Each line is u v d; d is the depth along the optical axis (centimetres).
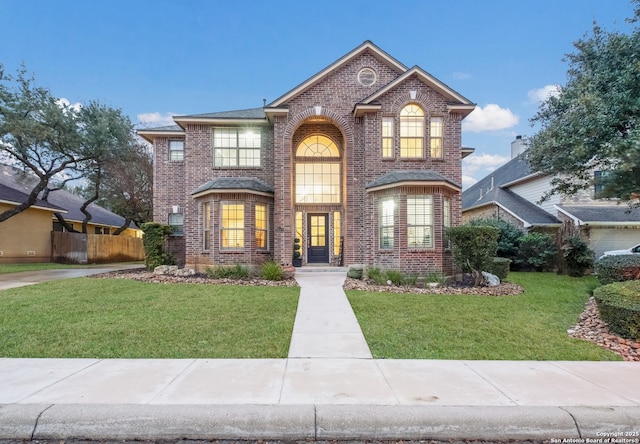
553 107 1238
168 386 371
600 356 484
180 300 805
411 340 548
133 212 2403
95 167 2009
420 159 1287
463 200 2845
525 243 1603
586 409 325
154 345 513
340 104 1373
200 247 1324
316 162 1486
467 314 701
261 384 378
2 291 907
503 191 2244
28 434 303
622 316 558
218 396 346
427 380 393
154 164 1614
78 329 582
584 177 1295
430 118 1299
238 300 808
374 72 1383
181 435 304
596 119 1002
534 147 1291
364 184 1313
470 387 374
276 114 1345
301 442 302
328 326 621
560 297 894
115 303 770
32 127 1588
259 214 1330
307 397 345
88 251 2036
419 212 1156
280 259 1314
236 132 1460
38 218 2005
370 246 1242
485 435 308
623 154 829
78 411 312
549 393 360
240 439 304
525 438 309
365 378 398
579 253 1424
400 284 1061
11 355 471
